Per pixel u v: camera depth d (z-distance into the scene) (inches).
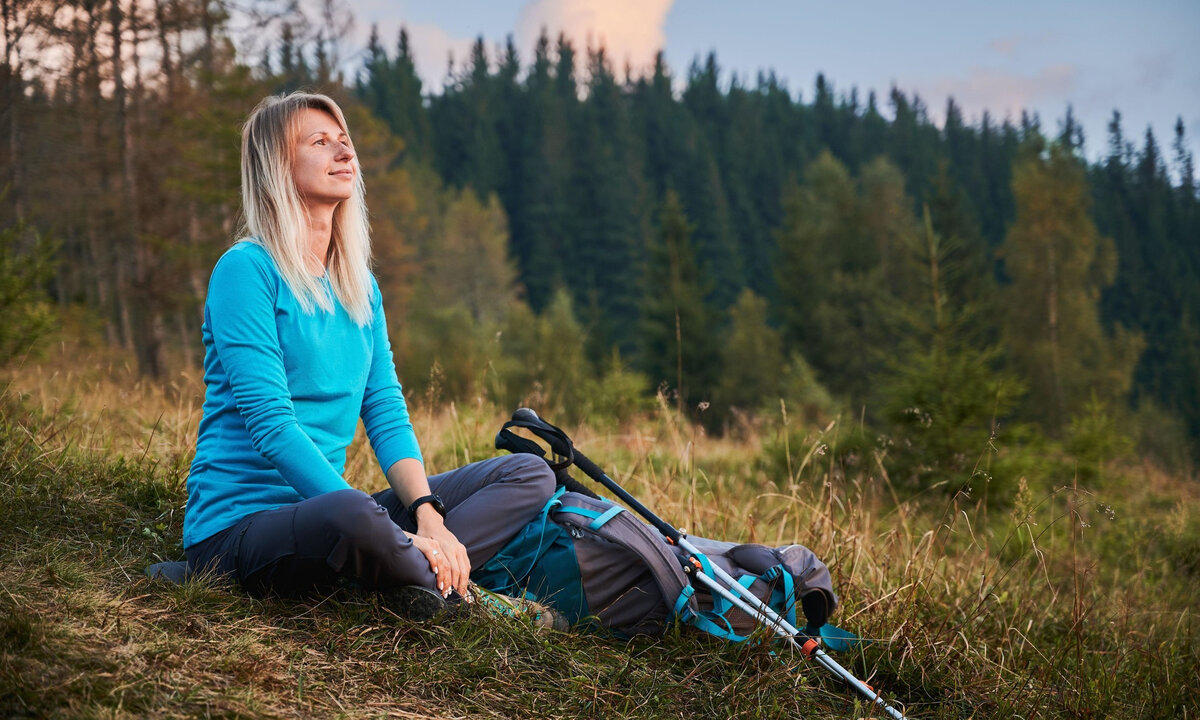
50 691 60.1
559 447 103.3
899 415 254.4
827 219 1895.9
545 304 2893.7
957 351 274.4
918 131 4490.7
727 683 89.6
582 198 3179.1
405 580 82.5
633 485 176.6
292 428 83.4
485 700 76.7
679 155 4057.6
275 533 81.0
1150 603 179.0
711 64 5408.5
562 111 4074.8
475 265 1959.9
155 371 682.2
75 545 93.5
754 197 3946.9
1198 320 2783.0
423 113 3971.5
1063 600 159.9
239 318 84.8
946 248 323.9
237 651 72.7
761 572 98.7
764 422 377.1
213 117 642.2
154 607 78.7
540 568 94.9
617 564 93.5
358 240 95.2
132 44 657.6
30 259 188.4
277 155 88.9
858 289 1585.9
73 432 135.6
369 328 96.1
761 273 3287.4
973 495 235.9
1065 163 1300.4
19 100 652.1
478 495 95.1
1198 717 116.2
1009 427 257.0
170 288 693.3
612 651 90.6
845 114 4943.4
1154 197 3587.6
